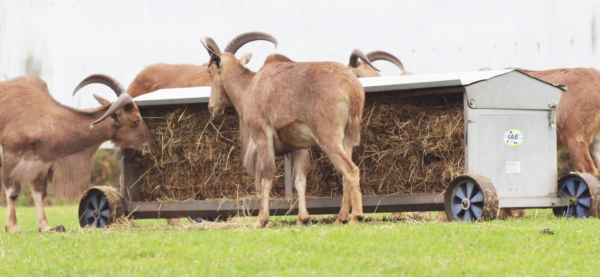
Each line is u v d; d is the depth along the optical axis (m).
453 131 16.17
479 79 15.40
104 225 18.45
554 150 16.45
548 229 12.66
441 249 11.41
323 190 18.11
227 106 18.17
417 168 16.72
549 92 16.41
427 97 16.66
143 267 10.81
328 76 14.95
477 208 14.78
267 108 15.62
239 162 18.41
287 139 15.62
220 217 20.47
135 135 19.00
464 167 15.81
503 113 15.81
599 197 16.11
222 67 17.44
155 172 19.44
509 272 10.08
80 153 18.89
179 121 19.00
